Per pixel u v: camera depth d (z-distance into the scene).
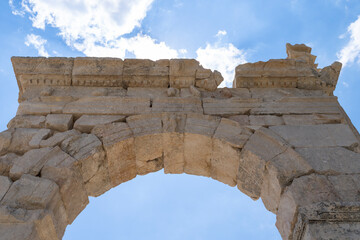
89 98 8.20
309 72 9.16
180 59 9.12
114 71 8.95
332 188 5.84
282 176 6.21
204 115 7.75
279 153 6.67
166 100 8.27
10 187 5.72
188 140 7.45
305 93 8.93
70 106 7.96
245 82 9.15
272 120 7.77
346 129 7.36
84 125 7.46
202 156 7.66
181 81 9.00
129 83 9.00
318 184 5.91
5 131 7.08
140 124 7.50
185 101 8.27
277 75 9.10
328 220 5.18
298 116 7.86
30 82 8.83
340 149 6.80
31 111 7.79
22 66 8.93
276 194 6.29
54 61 9.05
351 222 5.13
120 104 8.09
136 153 7.48
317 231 5.05
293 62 9.32
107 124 7.43
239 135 7.24
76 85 8.89
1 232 5.00
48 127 7.43
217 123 7.60
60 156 6.51
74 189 6.42
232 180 7.65
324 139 7.10
